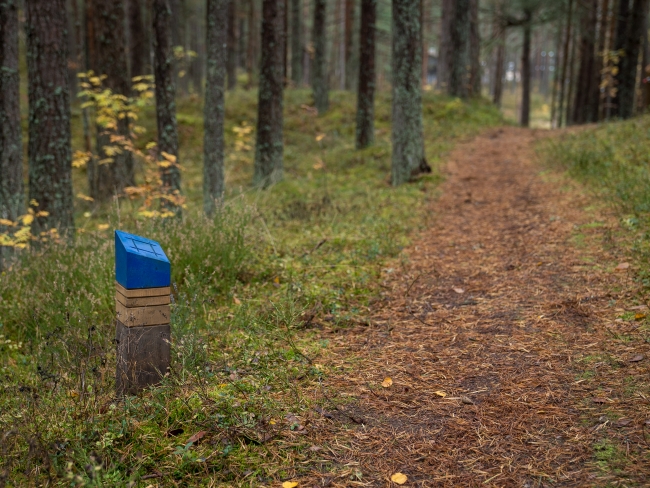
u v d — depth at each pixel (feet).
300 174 44.21
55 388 10.69
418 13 33.58
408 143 34.83
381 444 9.47
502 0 82.02
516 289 16.70
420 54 34.35
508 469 8.59
